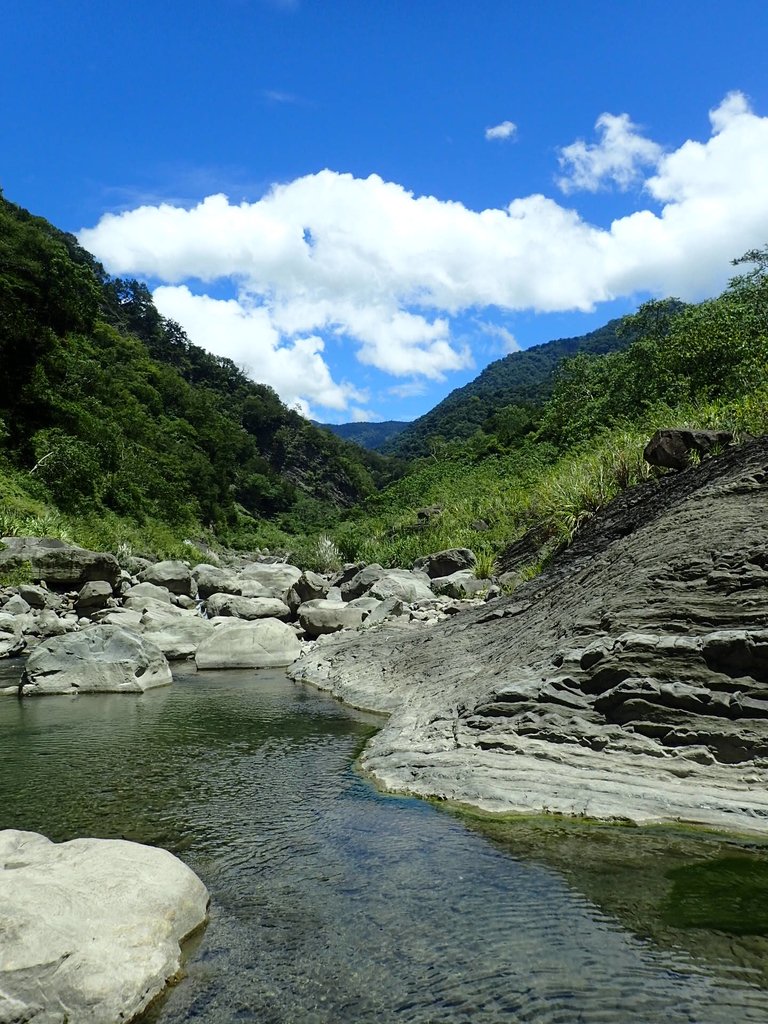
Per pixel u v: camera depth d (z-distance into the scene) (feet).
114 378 210.38
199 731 28.04
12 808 19.43
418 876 14.69
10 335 140.67
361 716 30.25
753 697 18.63
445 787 19.65
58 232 322.14
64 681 36.50
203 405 287.69
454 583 57.31
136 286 391.65
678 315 112.78
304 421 434.71
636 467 47.80
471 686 26.94
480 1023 10.01
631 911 12.93
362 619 53.16
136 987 10.46
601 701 20.85
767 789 17.07
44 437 132.98
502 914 12.98
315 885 14.47
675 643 20.45
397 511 120.67
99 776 22.29
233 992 10.92
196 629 50.90
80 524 113.80
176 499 171.63
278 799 19.90
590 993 10.55
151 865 13.30
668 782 17.98
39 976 9.84
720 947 11.67
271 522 284.41
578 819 17.20
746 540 24.08
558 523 49.90
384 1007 10.46
